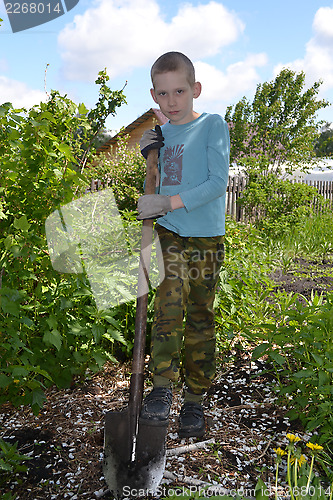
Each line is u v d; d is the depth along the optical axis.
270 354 2.58
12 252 2.44
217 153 2.18
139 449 1.90
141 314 1.99
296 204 10.29
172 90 2.10
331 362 2.52
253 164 10.31
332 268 7.06
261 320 4.03
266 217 10.00
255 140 12.95
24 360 2.41
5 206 2.78
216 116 2.26
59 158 2.93
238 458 2.23
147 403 1.98
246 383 3.03
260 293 4.51
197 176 2.23
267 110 13.69
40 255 2.71
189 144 2.23
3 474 2.08
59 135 3.14
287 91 13.96
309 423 2.35
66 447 2.30
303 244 8.87
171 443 2.35
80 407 2.68
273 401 2.79
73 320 2.84
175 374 2.09
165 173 2.28
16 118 2.63
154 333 2.10
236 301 3.90
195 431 2.34
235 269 3.95
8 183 2.79
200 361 2.38
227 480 2.06
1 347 2.50
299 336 2.63
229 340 3.64
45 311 2.75
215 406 2.75
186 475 2.09
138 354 1.94
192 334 2.37
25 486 2.02
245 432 2.47
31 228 2.75
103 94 4.59
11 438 2.36
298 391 2.74
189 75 2.10
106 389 2.92
